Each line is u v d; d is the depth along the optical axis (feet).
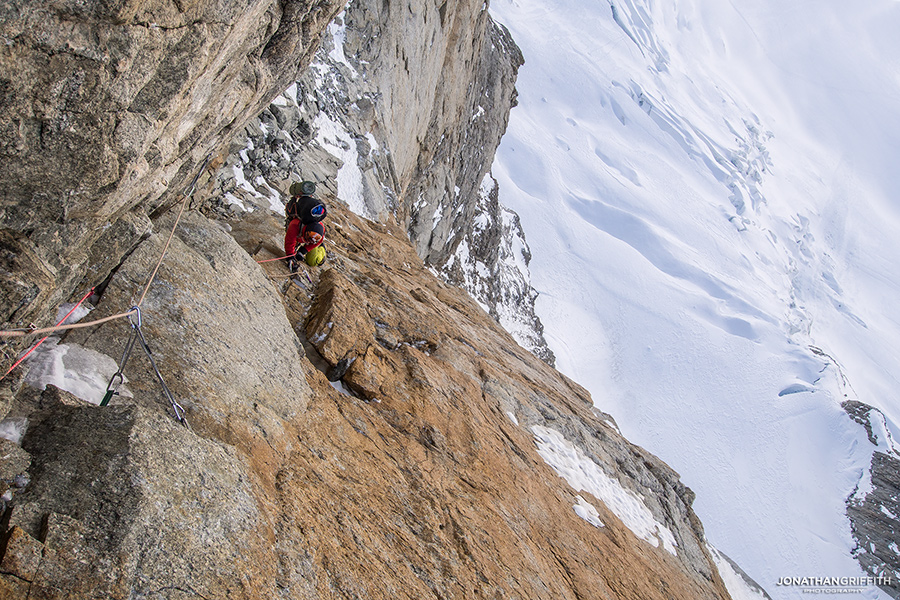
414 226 94.63
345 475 16.06
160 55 9.46
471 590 15.74
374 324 26.53
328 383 19.85
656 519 36.09
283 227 29.68
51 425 10.31
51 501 9.26
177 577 9.66
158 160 11.96
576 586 21.12
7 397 10.05
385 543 14.88
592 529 26.63
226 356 14.99
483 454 23.43
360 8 62.95
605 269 584.40
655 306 555.69
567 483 29.22
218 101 14.23
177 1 9.27
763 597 45.16
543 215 627.87
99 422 10.46
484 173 144.46
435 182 99.55
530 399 33.94
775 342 531.50
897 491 374.22
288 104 45.24
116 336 13.05
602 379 484.74
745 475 404.57
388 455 18.81
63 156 8.98
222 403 13.80
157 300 14.37
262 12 13.10
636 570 26.50
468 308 49.88
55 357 11.56
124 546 9.27
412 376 24.20
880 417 425.28
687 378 488.85
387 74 68.33
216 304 15.99
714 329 533.55
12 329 9.57
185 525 10.27
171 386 13.11
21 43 7.61
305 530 12.87
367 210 54.90
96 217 10.63
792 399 455.22
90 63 8.30
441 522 17.44
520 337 199.31
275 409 15.62
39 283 9.39
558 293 554.87
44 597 8.34
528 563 19.24
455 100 103.50
